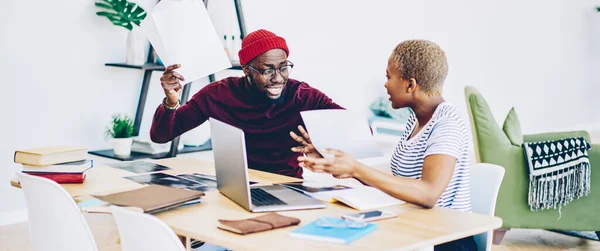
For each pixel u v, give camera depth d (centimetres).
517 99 838
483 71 788
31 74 456
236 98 327
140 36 484
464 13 755
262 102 324
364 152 243
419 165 238
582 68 924
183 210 220
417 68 234
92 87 485
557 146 412
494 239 434
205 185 260
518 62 831
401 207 223
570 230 420
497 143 413
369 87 673
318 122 247
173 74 294
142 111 500
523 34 832
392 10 684
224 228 194
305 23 610
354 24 652
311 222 196
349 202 224
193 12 293
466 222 203
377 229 194
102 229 444
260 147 329
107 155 465
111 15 475
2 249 402
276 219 200
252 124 328
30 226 226
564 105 907
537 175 405
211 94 329
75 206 201
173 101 305
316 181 270
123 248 187
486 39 786
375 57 677
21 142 456
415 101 240
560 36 884
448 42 740
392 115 683
